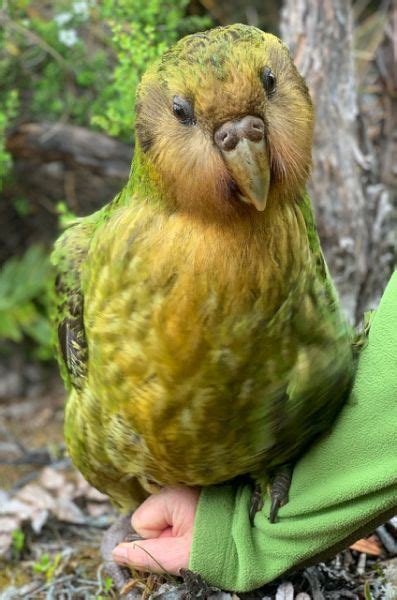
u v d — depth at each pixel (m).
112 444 1.09
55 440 1.63
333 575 1.18
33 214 1.90
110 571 1.22
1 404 1.78
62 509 1.41
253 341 0.97
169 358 0.98
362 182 1.45
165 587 1.13
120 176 1.69
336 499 1.03
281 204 0.96
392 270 1.47
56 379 1.85
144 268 0.97
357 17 1.79
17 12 1.64
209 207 0.94
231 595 1.12
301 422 1.04
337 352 1.01
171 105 0.94
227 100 0.92
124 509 1.20
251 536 1.09
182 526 1.12
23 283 1.79
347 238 1.42
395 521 1.22
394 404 1.03
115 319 1.00
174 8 1.54
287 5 1.44
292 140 0.94
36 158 1.71
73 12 1.60
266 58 0.93
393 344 1.04
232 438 1.03
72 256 1.12
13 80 1.70
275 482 1.08
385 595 1.15
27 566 1.34
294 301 0.98
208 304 0.96
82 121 1.69
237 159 0.92
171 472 1.08
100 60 1.61
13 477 1.53
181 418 1.01
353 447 1.04
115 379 1.02
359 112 1.46
